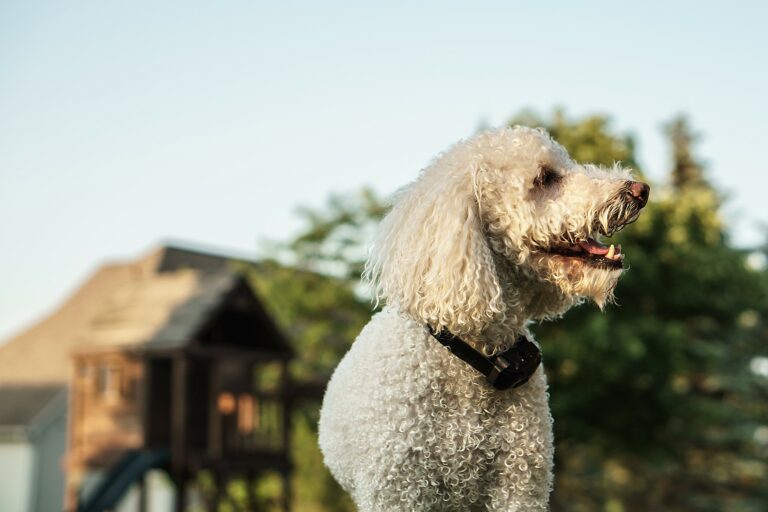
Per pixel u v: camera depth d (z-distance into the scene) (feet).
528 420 11.50
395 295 11.56
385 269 11.72
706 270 63.10
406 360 11.42
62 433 87.25
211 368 52.01
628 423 64.28
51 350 95.61
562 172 11.74
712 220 65.72
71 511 44.34
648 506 87.66
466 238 11.13
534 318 12.35
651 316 61.93
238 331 57.11
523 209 11.34
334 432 12.73
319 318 71.87
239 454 53.52
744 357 81.71
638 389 63.72
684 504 85.81
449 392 11.40
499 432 11.39
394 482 11.20
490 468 11.48
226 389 53.72
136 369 53.16
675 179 127.65
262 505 62.39
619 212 11.12
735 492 85.20
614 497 88.38
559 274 11.34
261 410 55.93
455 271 11.05
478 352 11.19
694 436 76.69
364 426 11.56
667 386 65.16
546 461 11.57
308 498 79.15
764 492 82.99
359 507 11.94
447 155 12.01
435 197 11.44
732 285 67.21
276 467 55.72
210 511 54.03
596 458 78.64
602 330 55.93
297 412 69.82
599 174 11.84
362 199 70.90
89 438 54.75
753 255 82.33
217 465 51.31
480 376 11.32
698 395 81.66
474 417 11.36
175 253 98.43
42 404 87.40
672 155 128.36
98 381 55.01
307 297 70.18
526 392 11.53
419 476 11.18
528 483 11.44
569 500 80.89
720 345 76.79
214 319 51.78
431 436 11.24
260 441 55.83
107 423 54.08
